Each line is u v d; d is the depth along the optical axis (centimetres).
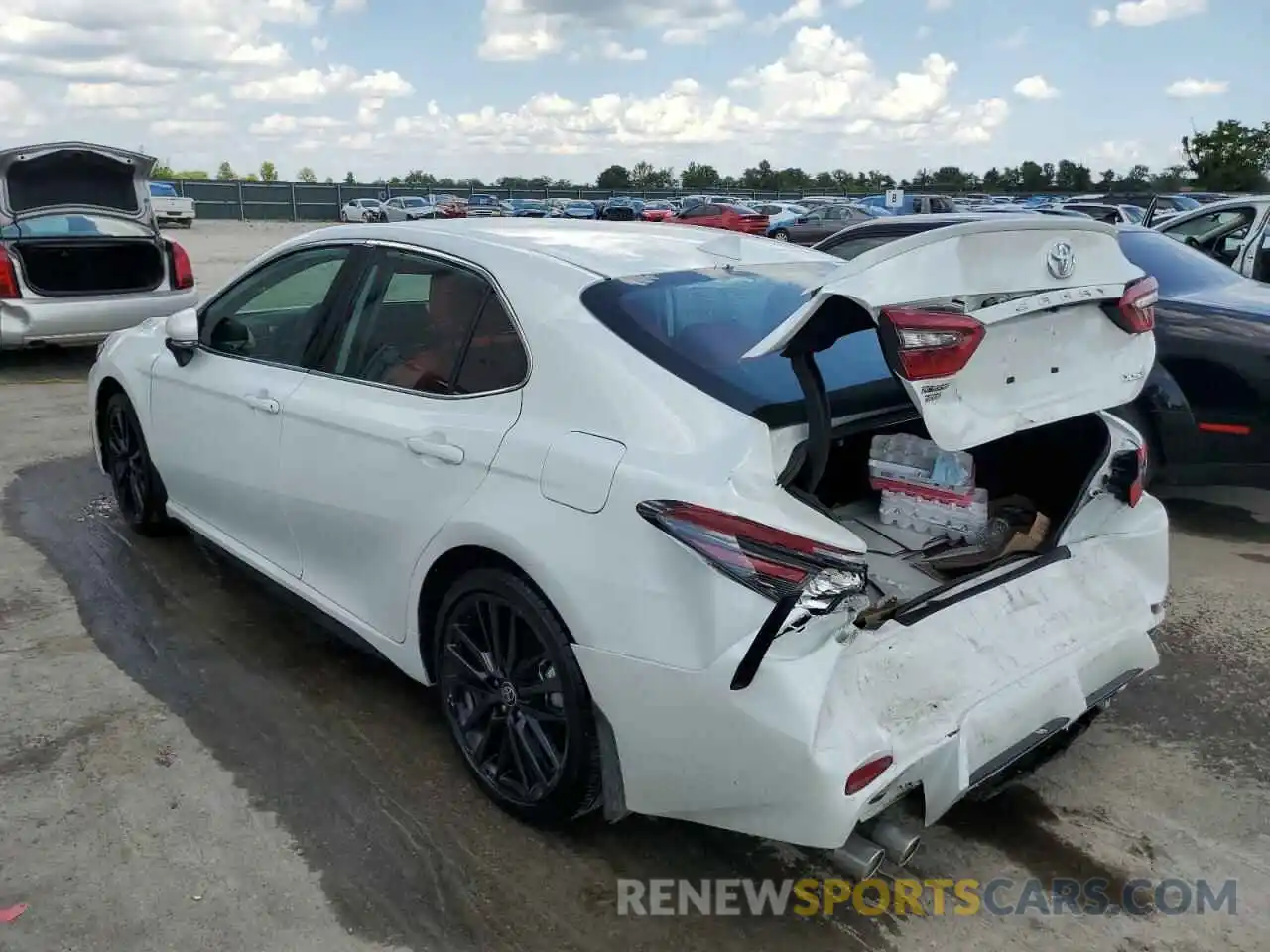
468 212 4994
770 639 225
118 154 900
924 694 243
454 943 250
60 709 349
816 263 358
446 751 331
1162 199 2280
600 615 249
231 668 381
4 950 242
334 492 335
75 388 871
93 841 282
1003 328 244
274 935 250
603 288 287
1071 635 282
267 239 3359
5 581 453
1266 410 497
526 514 266
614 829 294
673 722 240
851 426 280
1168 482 541
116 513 545
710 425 248
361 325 345
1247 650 413
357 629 341
